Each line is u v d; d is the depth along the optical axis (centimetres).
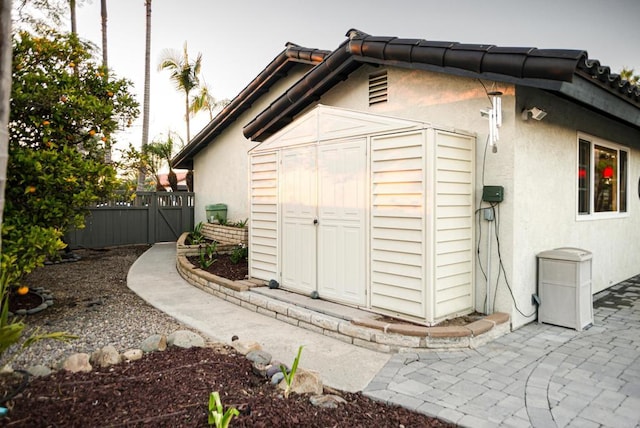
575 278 468
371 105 596
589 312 489
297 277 562
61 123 512
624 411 291
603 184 677
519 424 272
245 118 1052
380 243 457
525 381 339
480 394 315
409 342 402
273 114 724
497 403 301
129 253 1084
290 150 572
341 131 500
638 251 816
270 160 607
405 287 433
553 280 483
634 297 636
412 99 539
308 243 544
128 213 1228
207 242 1038
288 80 928
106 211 1188
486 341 425
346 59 577
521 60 383
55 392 275
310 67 870
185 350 370
